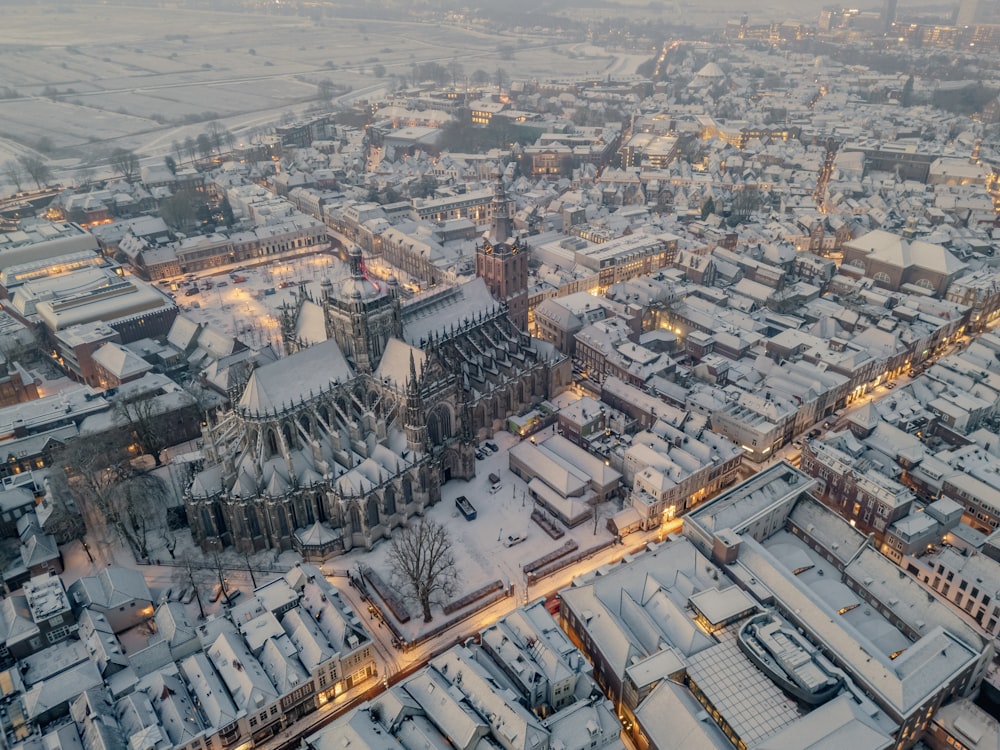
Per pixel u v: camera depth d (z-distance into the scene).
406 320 196.25
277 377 168.50
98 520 176.62
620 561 159.00
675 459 179.75
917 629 134.62
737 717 116.38
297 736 124.38
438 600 151.25
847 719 111.06
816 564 155.38
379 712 118.06
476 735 111.38
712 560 153.50
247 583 156.12
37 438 189.88
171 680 123.31
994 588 141.50
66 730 114.25
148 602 145.88
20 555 160.12
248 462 164.50
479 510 177.75
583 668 127.25
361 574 156.75
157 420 199.88
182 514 172.62
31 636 133.50
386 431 178.00
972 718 117.44
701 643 130.88
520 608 135.88
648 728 116.31
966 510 171.12
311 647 128.50
